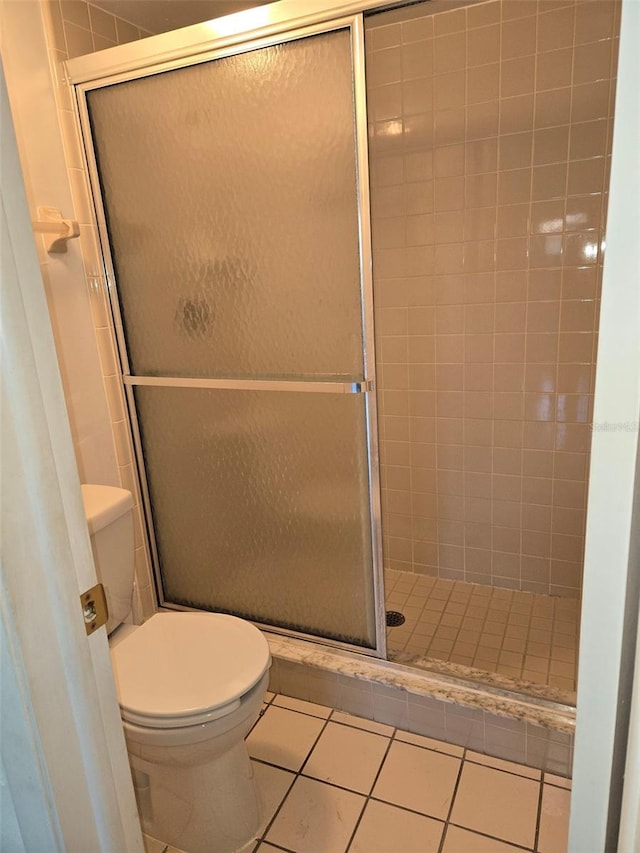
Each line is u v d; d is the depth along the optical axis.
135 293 1.85
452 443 2.31
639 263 0.46
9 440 0.60
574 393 2.07
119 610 1.66
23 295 0.60
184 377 1.85
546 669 1.85
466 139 2.01
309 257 1.57
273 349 1.69
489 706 1.59
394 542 2.52
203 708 1.26
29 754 0.66
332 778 1.59
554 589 2.29
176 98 1.62
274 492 1.81
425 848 1.39
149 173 1.72
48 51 1.68
